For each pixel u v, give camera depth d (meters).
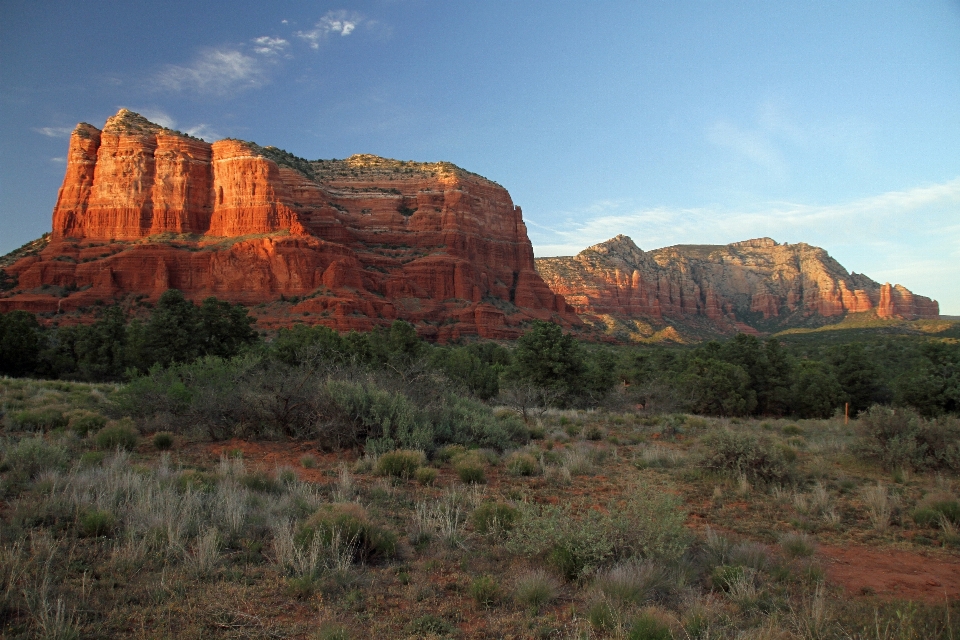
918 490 12.02
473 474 11.30
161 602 5.02
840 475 13.34
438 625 5.02
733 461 12.25
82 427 14.31
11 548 5.70
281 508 7.98
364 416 13.93
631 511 7.27
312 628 4.82
